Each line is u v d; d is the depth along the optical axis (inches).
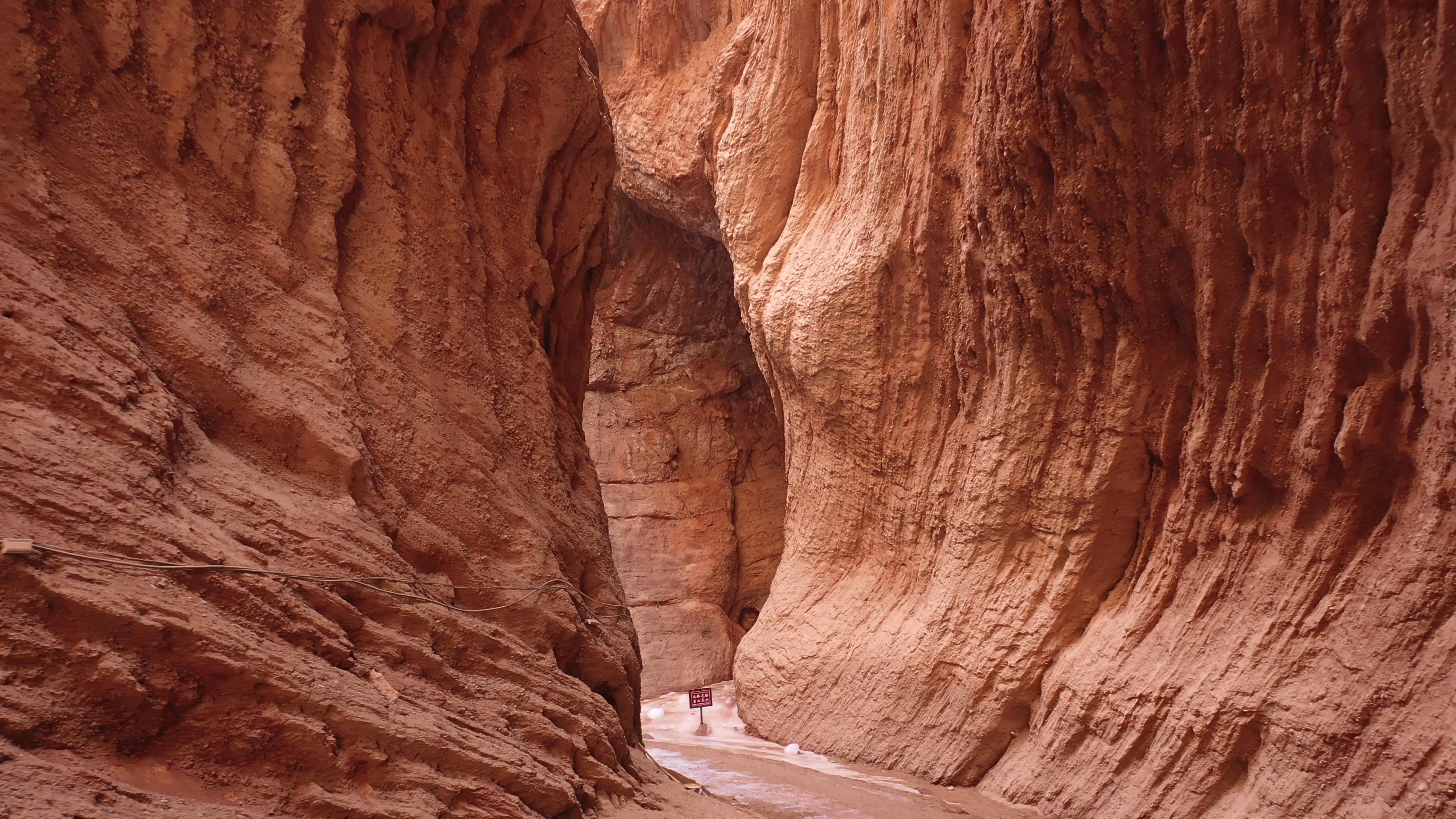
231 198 134.3
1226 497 277.3
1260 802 244.7
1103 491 316.5
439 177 180.7
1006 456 344.5
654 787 177.9
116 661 80.9
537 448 191.6
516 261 207.9
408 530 142.0
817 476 466.9
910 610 404.2
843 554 460.1
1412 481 225.0
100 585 82.9
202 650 88.7
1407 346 217.5
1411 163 204.8
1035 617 340.8
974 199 316.2
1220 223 251.0
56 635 79.0
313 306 141.0
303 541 115.4
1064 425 327.6
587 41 268.8
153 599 86.9
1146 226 273.0
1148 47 243.6
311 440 127.9
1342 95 207.0
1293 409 250.1
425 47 184.2
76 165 111.7
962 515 369.7
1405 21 192.2
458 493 157.4
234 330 126.8
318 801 94.3
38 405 89.4
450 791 109.6
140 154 121.4
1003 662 348.5
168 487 100.0
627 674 200.7
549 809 126.7
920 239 360.5
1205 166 246.4
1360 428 227.0
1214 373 270.7
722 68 549.3
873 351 398.0
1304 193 229.3
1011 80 275.9
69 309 98.0
